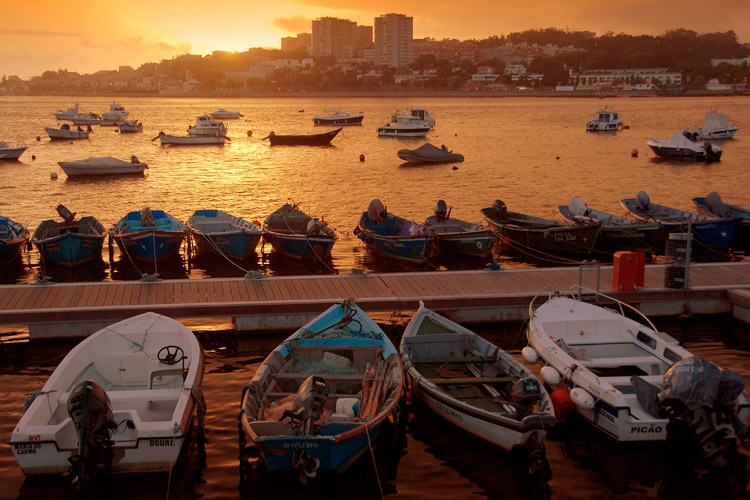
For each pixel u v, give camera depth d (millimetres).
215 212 26125
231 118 120875
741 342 15820
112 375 12547
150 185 41188
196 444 11125
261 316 15859
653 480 10328
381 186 40656
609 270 19219
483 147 64750
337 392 11859
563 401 11555
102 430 9383
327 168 49750
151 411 11258
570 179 43562
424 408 12609
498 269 19109
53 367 14406
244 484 10133
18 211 32781
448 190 39094
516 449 10453
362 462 10766
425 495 9906
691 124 95125
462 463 10758
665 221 25859
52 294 16516
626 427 10656
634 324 13500
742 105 158125
